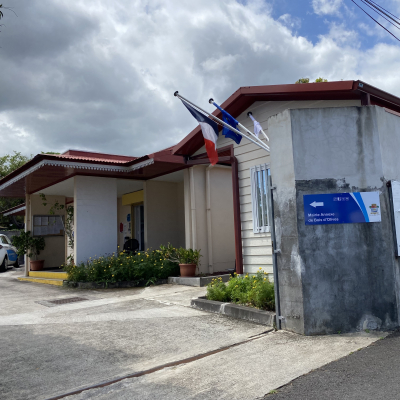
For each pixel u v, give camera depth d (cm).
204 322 635
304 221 558
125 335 579
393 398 339
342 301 548
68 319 693
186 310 725
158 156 1044
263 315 611
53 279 1283
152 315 695
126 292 961
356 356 447
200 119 711
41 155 1019
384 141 588
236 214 908
